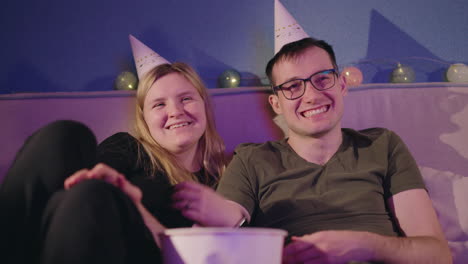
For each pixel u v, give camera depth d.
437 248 1.18
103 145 1.38
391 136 1.45
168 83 1.48
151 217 1.08
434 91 1.75
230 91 1.67
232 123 1.65
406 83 1.76
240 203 1.33
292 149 1.44
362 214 1.30
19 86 1.73
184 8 1.88
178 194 1.15
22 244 0.84
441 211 1.54
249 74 1.90
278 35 1.63
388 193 1.36
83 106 1.57
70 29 1.79
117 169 1.30
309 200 1.33
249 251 0.77
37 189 0.89
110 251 0.74
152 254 0.87
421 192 1.33
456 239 1.51
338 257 1.12
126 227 0.81
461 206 1.55
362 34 1.98
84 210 0.74
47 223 0.78
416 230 1.29
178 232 0.78
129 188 0.91
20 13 1.76
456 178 1.60
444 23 2.04
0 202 0.86
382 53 1.98
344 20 1.97
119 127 1.59
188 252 0.78
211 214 1.12
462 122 1.73
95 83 1.79
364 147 1.42
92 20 1.81
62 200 0.77
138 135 1.50
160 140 1.45
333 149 1.41
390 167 1.38
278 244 0.82
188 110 1.46
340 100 1.42
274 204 1.35
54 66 1.76
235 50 1.90
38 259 0.81
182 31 1.87
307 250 1.12
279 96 1.47
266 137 1.67
